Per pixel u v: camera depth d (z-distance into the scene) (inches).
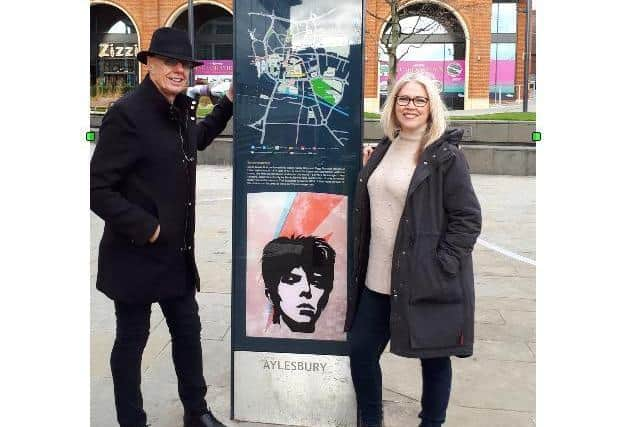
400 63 1082.1
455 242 99.4
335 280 121.2
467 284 102.5
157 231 105.8
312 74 117.3
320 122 118.3
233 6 117.6
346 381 122.9
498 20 1222.9
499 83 1235.9
